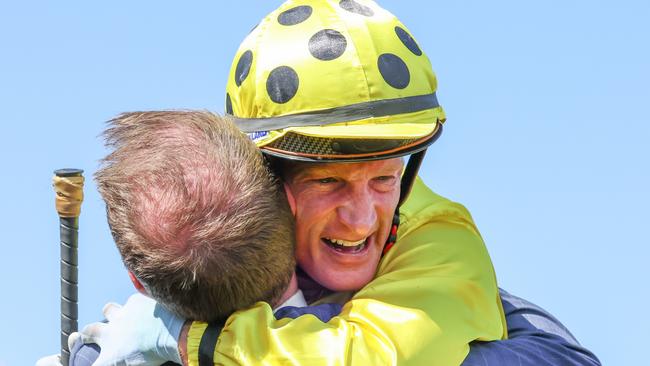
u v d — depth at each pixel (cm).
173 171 407
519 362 439
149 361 439
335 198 431
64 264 561
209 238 402
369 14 438
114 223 414
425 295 434
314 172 427
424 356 414
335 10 434
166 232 403
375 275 459
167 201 404
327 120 420
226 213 404
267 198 412
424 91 438
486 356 433
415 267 451
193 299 415
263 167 418
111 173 416
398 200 455
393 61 429
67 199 560
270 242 411
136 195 409
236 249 405
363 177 428
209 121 421
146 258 405
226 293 412
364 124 421
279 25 436
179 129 417
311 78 422
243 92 438
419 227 475
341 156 417
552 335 468
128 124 423
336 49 425
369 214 432
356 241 435
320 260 443
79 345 486
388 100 424
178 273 405
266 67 429
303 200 432
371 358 409
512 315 484
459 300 439
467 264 458
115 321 463
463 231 479
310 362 404
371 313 423
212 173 407
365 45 426
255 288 415
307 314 421
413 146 424
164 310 442
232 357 411
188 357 422
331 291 463
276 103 425
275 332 411
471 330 432
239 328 414
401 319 420
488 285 457
